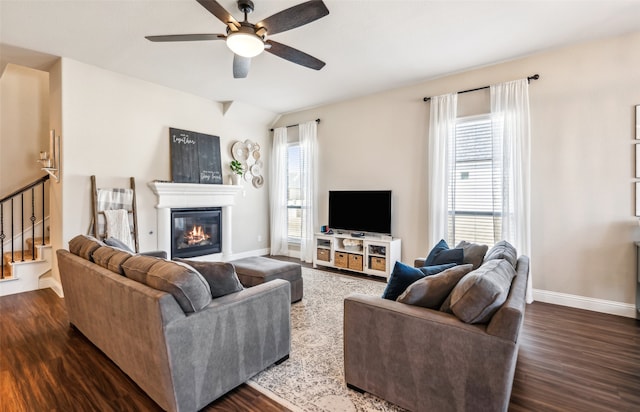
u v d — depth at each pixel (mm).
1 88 4504
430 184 4301
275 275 3354
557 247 3506
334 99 5285
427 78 4328
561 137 3465
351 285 4250
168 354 1582
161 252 3650
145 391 1842
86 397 1885
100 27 2977
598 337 2699
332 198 5316
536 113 3600
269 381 2066
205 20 2855
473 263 2596
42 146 4805
